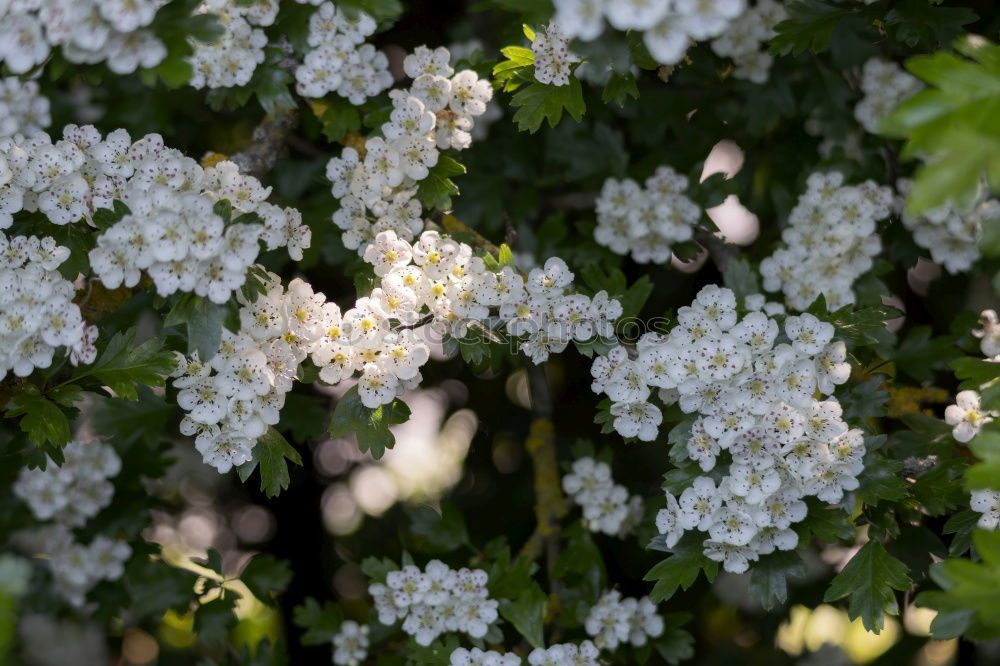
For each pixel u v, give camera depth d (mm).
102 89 4793
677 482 3379
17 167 3275
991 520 3396
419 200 3949
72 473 4730
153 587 4875
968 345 4406
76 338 3221
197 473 5945
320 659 5922
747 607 5738
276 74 3688
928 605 2781
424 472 5859
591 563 4766
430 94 3770
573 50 2881
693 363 3320
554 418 5840
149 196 2996
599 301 3529
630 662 5164
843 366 3467
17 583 2236
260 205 3314
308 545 5887
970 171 2105
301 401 4859
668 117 5047
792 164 5020
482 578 4207
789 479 3338
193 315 3057
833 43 4516
